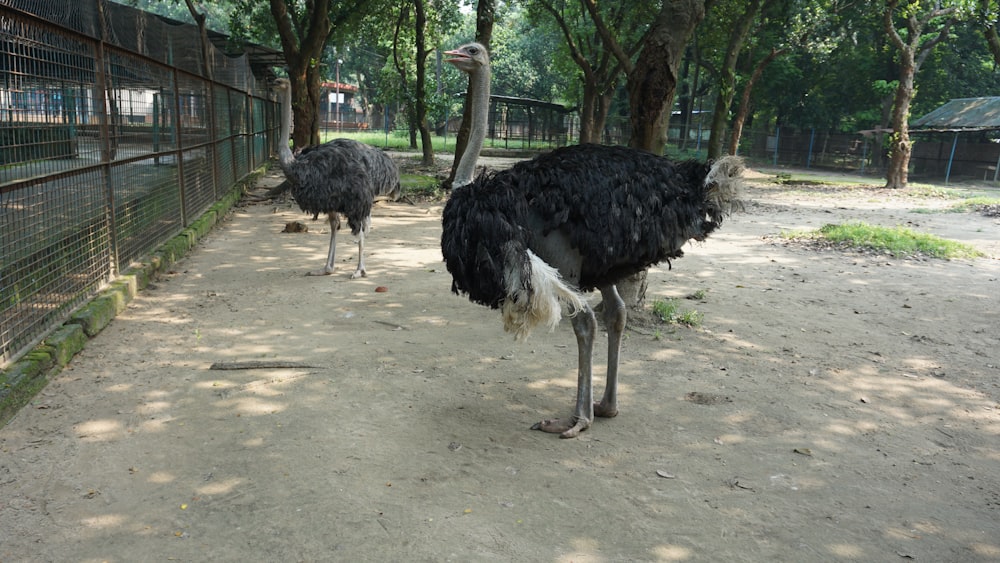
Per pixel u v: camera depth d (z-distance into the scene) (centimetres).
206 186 1106
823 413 445
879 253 1016
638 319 615
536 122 4591
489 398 451
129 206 708
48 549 289
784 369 522
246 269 802
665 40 620
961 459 389
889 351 575
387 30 2742
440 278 775
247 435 392
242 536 300
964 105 2872
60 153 545
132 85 757
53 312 521
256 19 2117
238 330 578
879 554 299
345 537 300
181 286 714
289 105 747
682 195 362
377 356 522
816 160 3541
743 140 3641
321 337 565
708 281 807
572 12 2480
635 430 411
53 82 536
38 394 438
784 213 1540
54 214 524
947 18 2645
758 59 3203
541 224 358
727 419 430
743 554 296
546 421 406
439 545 296
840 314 686
